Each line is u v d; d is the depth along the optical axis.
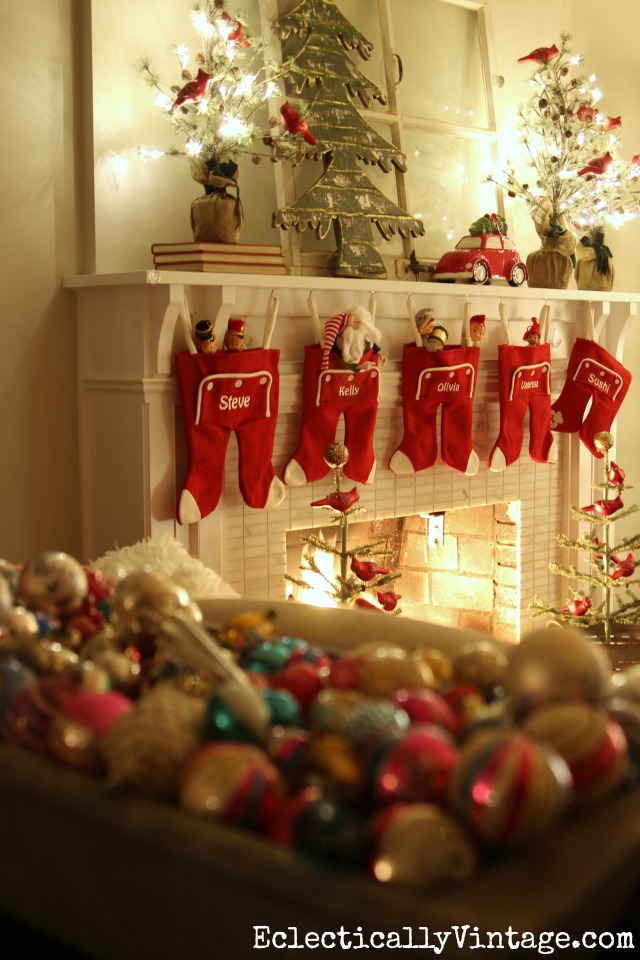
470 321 3.18
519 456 3.43
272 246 2.67
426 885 0.58
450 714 0.78
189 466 2.56
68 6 2.55
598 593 4.04
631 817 0.69
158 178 2.74
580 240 3.70
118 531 2.63
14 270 2.52
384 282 2.89
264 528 2.83
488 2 3.53
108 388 2.58
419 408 3.08
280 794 0.67
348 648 1.12
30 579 1.03
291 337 2.82
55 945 0.81
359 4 3.16
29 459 2.60
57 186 2.57
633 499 4.29
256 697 0.74
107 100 2.61
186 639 0.85
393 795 0.65
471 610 3.65
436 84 3.40
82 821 0.67
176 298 2.44
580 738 0.69
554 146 3.55
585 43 3.96
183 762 0.68
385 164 3.11
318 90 2.97
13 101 2.47
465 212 3.48
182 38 2.76
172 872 0.64
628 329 4.01
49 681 0.78
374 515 3.10
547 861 0.62
